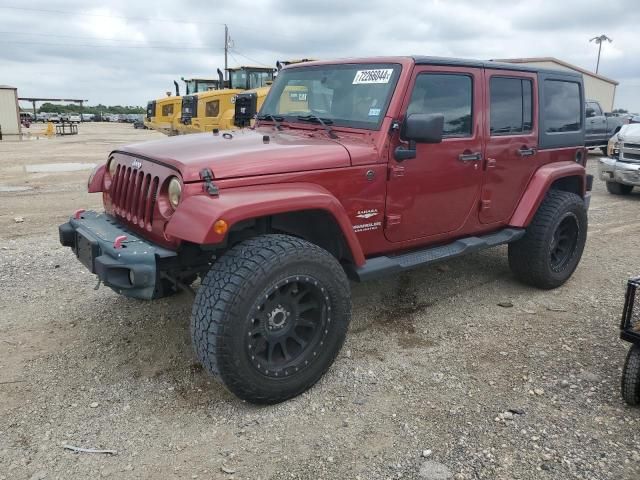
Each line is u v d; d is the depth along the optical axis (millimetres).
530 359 3768
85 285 4961
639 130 10266
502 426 3016
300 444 2871
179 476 2633
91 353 3756
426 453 2785
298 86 4328
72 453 2771
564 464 2709
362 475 2646
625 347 3938
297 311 3215
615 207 9250
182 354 3762
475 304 4762
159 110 22500
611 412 3146
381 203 3719
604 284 5285
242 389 3021
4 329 4078
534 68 4750
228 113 16859
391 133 3654
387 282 5230
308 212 3477
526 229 4867
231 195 2998
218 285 2930
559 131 5098
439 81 3932
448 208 4184
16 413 3078
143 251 3072
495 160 4426
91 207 8656
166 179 3148
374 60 3902
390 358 3785
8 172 13141
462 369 3637
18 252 5930
